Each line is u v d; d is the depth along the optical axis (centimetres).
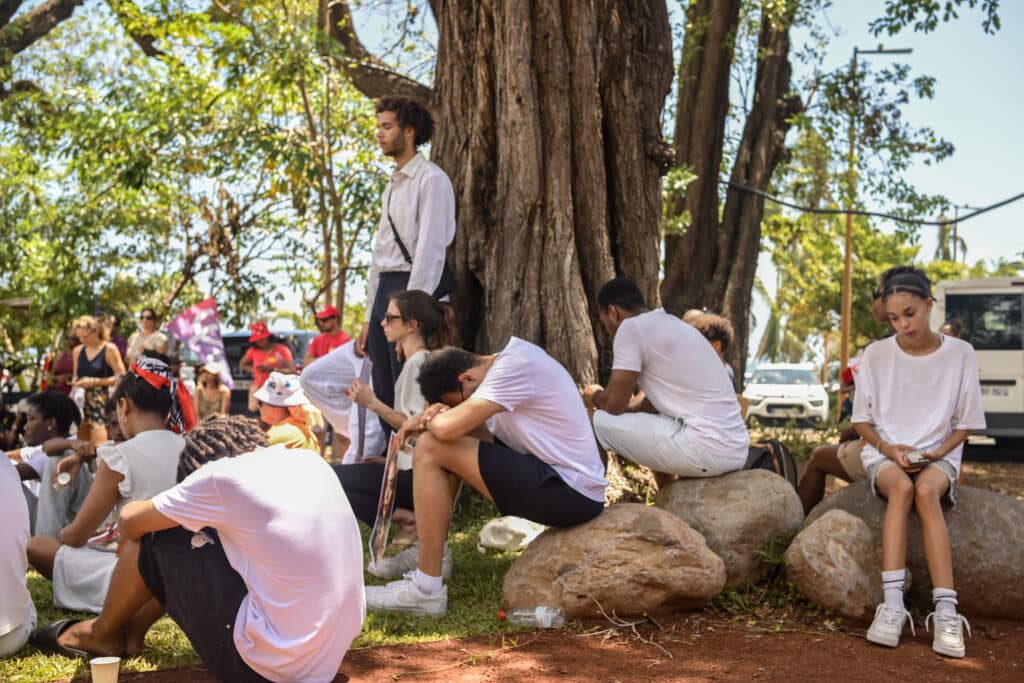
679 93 1678
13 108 1612
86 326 978
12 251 1852
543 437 464
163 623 455
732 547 498
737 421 543
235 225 2109
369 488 548
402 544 586
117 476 446
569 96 778
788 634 448
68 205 2003
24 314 1962
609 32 820
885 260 3722
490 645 426
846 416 1945
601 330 786
